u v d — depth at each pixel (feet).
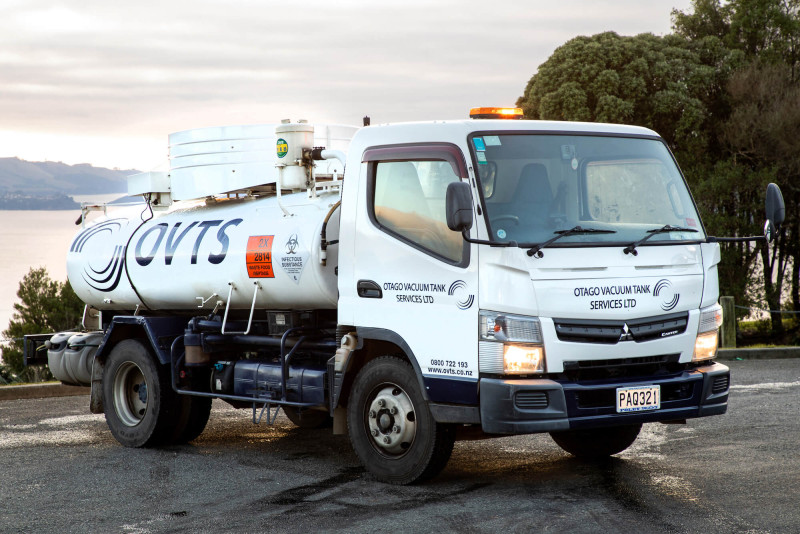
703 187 96.63
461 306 21.11
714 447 26.68
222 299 28.14
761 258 98.53
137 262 30.66
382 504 20.97
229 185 29.12
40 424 34.45
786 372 43.37
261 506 21.24
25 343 34.96
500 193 21.17
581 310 20.68
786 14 109.91
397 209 22.74
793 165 95.86
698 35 116.57
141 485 23.93
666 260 21.88
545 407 20.29
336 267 25.31
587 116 103.65
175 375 29.04
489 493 21.77
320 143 27.99
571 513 19.71
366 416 23.54
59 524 20.18
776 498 20.57
